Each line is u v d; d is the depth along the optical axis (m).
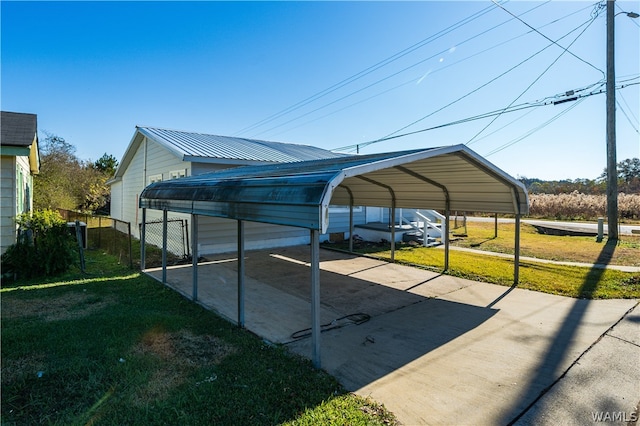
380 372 3.32
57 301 5.23
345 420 2.49
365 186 8.63
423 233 12.92
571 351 3.78
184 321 4.47
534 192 35.31
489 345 3.97
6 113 8.74
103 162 33.06
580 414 2.66
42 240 7.04
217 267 8.08
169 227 10.47
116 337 3.80
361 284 6.78
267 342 3.92
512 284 6.75
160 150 11.13
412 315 5.02
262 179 3.90
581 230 14.73
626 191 32.97
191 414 2.50
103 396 2.70
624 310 5.14
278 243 11.22
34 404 2.57
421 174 6.28
